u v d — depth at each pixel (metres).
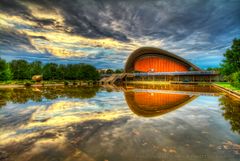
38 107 9.13
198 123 5.71
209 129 5.01
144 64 63.19
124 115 7.11
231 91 14.70
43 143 3.99
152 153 3.41
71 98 13.09
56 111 8.00
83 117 6.75
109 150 3.57
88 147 3.74
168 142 4.00
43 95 15.23
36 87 26.80
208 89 21.64
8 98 13.02
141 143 3.95
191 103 10.27
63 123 5.83
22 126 5.47
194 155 3.33
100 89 23.03
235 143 3.94
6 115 7.12
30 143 4.00
